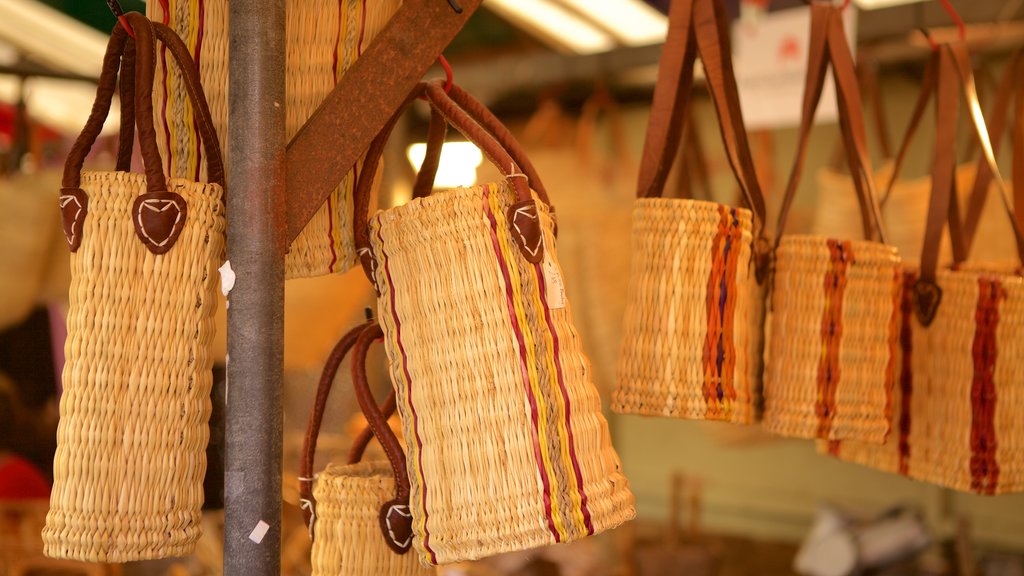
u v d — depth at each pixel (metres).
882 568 3.01
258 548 0.96
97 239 0.95
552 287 1.00
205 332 0.99
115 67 1.01
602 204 2.89
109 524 0.94
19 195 2.21
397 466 1.12
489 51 3.22
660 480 3.99
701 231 1.17
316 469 2.62
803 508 3.68
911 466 1.44
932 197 1.44
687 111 1.85
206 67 1.07
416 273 1.00
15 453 2.68
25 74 2.30
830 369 1.26
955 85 1.51
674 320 1.17
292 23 1.10
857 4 2.40
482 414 0.96
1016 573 2.96
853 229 2.34
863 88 2.46
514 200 1.00
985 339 1.38
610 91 3.31
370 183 1.10
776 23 2.38
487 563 2.74
